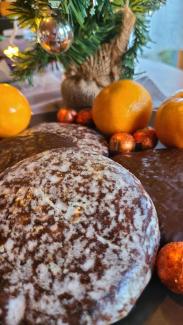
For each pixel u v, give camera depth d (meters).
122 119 0.32
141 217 0.19
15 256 0.18
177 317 0.19
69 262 0.18
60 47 0.31
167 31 0.52
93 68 0.37
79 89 0.38
